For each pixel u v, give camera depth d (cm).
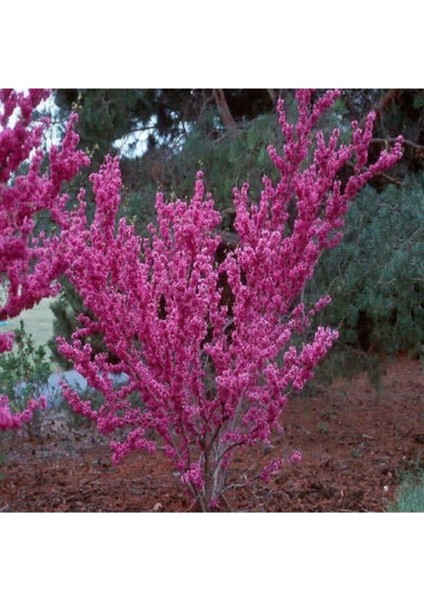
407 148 592
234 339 287
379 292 473
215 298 283
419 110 595
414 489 383
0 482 416
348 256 475
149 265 323
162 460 454
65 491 401
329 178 314
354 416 565
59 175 229
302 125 314
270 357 288
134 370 294
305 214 308
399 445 490
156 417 297
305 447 483
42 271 234
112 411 302
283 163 315
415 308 488
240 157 486
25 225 220
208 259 286
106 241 274
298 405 587
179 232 288
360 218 476
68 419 504
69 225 274
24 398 466
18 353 490
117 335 284
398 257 446
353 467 440
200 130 540
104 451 480
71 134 230
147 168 535
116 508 373
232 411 291
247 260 281
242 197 329
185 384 290
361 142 319
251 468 435
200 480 294
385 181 596
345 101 578
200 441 300
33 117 459
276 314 320
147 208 493
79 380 560
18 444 499
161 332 277
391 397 625
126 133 558
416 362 726
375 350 530
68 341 516
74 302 496
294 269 310
